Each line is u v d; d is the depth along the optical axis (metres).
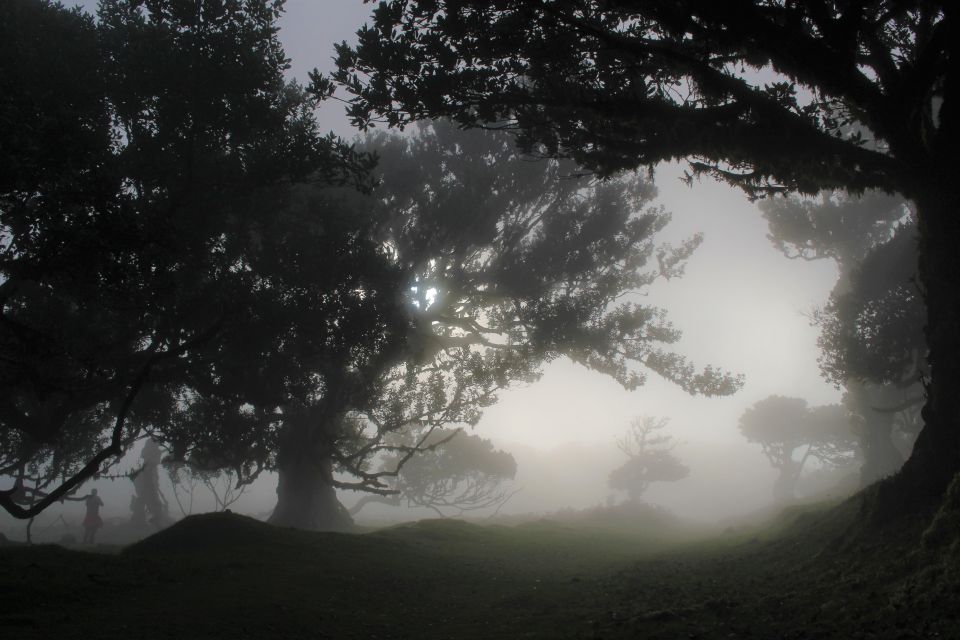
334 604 8.92
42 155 9.77
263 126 15.92
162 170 14.48
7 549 10.45
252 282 16.83
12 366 13.41
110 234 10.55
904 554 8.28
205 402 22.19
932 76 9.02
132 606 7.73
